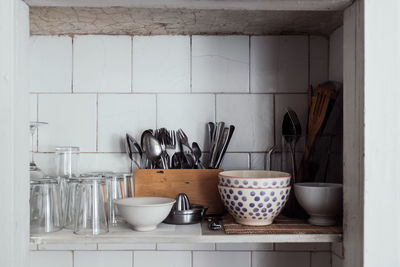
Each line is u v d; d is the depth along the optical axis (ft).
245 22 3.25
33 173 3.03
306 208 2.87
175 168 3.36
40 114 3.53
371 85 2.40
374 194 2.39
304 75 3.57
